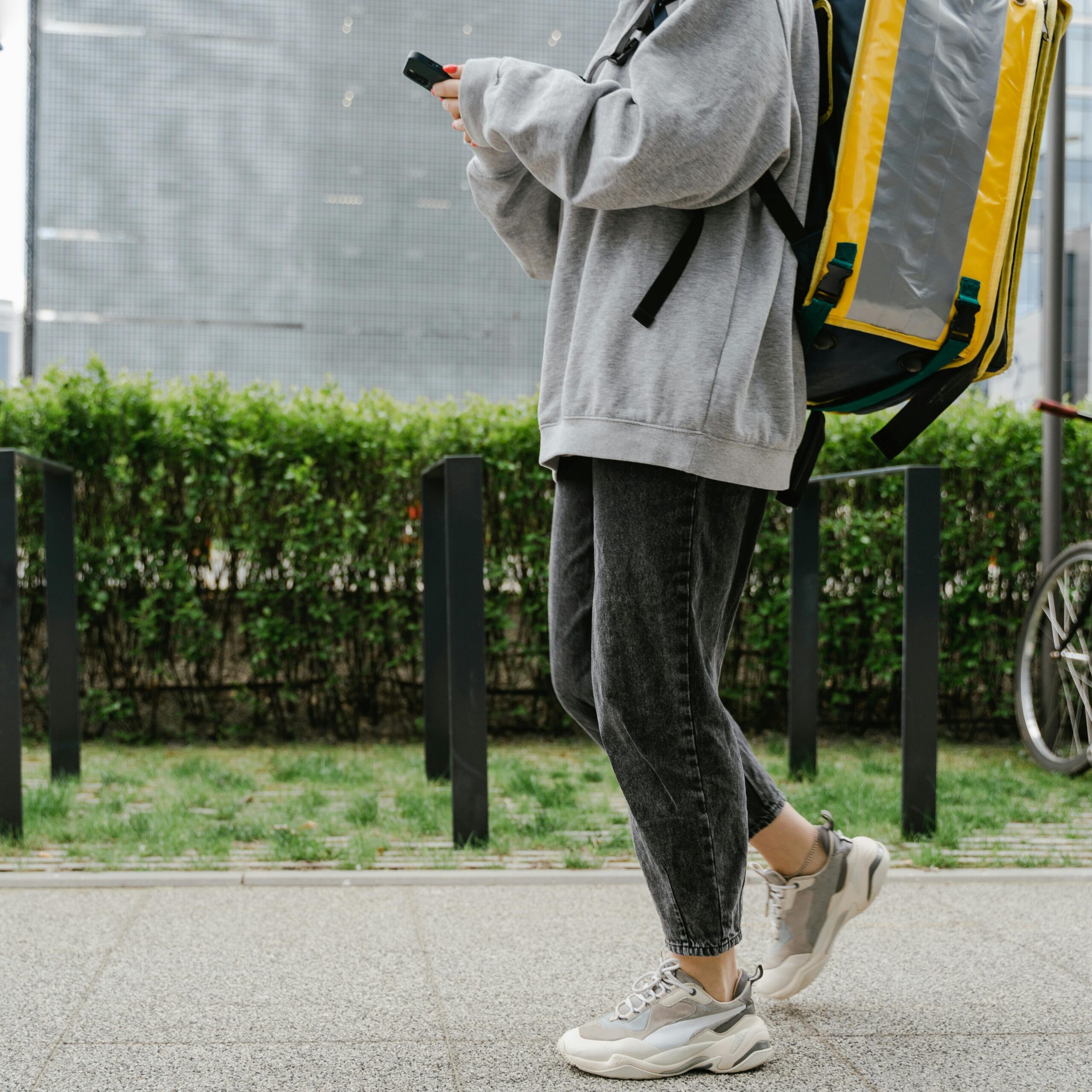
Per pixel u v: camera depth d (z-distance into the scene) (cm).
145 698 461
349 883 253
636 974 192
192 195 869
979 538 464
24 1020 168
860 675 471
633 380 140
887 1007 178
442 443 455
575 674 161
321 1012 173
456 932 217
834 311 137
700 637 149
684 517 142
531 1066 153
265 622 447
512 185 165
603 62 155
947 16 142
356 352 898
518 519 461
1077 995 183
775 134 136
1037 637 429
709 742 148
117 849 276
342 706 468
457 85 158
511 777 374
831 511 466
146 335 860
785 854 173
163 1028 166
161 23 859
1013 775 402
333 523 449
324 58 890
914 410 148
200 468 445
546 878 257
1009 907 238
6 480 276
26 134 830
